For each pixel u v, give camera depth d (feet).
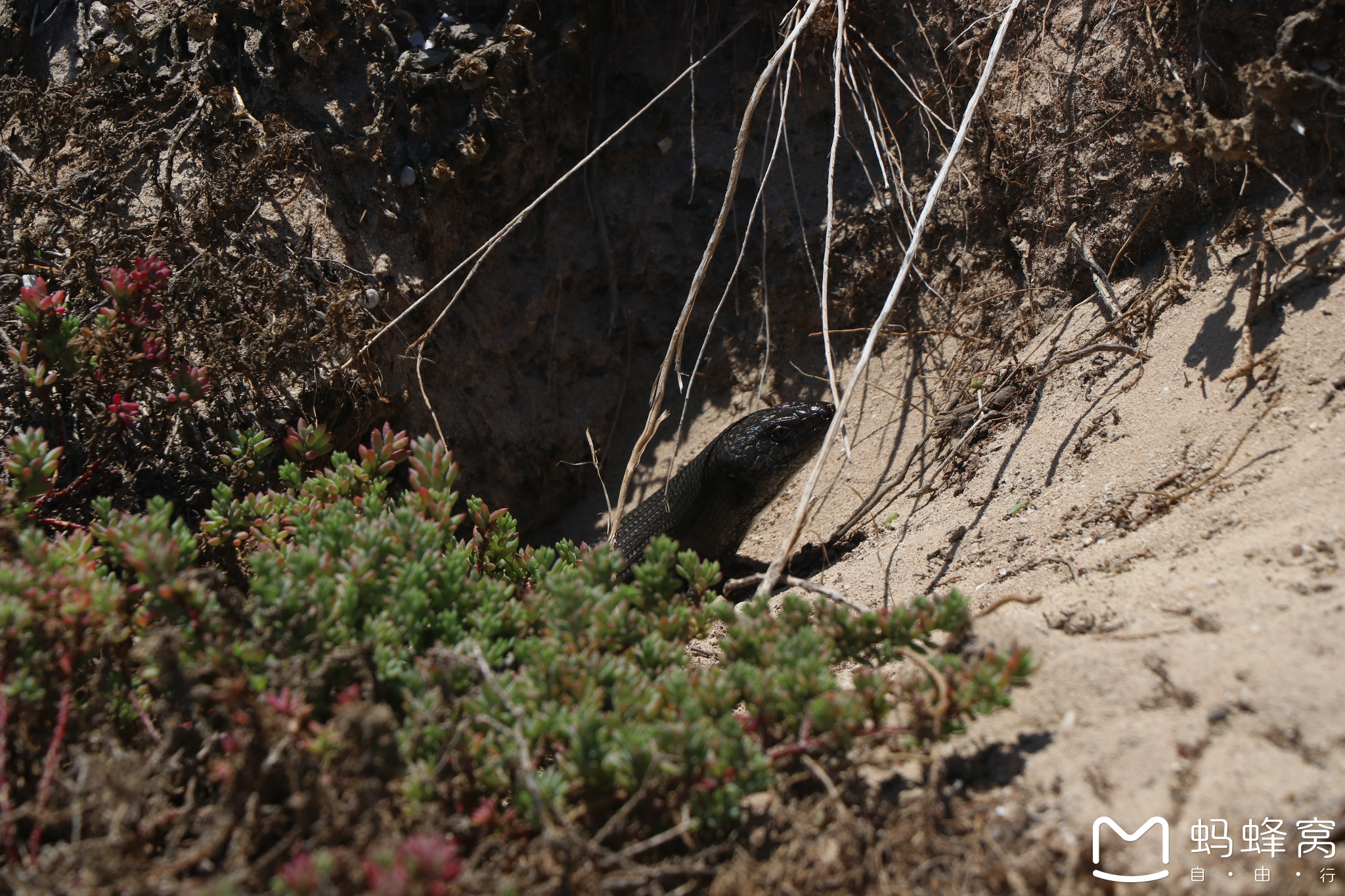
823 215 18.99
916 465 16.10
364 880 7.00
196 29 16.49
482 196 18.02
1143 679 8.70
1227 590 9.30
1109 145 15.16
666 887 7.93
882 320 12.15
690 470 17.54
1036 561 12.05
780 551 11.02
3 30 17.53
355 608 9.46
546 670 8.86
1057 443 13.80
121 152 16.05
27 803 8.09
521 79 17.88
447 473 11.47
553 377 19.38
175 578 8.95
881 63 18.74
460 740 8.28
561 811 7.95
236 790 7.81
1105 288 14.90
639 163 19.88
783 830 8.18
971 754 8.72
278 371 14.46
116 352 12.69
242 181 15.72
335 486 11.88
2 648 8.68
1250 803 7.41
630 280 19.93
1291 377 11.38
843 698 8.27
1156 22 14.60
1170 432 12.28
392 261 16.80
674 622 9.73
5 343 13.55
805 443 16.94
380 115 16.87
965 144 17.48
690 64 19.62
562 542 12.77
